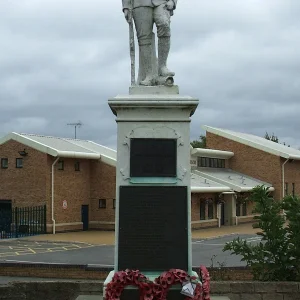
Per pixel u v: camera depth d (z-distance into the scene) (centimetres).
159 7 913
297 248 1059
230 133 5550
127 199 838
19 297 1036
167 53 913
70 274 1823
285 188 5391
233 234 3653
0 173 3975
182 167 845
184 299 802
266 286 1004
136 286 801
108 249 2783
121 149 849
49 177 3838
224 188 4403
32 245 2997
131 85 898
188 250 829
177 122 850
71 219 3978
